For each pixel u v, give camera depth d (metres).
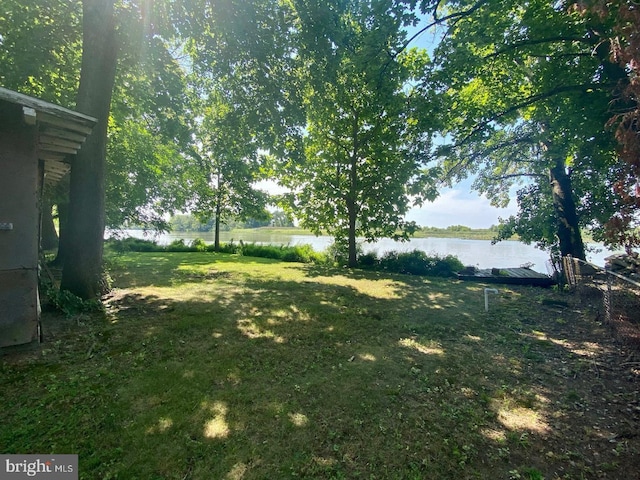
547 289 8.40
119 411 2.52
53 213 14.56
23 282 3.54
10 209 3.42
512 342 4.43
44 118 3.51
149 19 6.86
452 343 4.38
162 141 9.59
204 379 3.11
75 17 6.95
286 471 1.98
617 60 2.42
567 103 7.11
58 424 2.33
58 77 7.67
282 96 8.02
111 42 5.47
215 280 8.73
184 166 16.78
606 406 2.81
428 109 7.31
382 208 12.62
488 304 6.68
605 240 2.95
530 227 11.41
